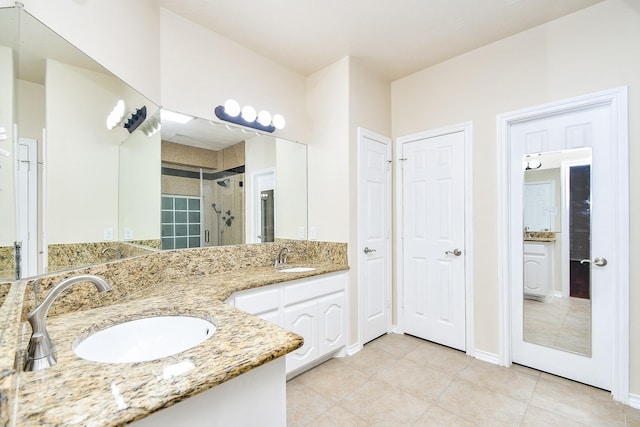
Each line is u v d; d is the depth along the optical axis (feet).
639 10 6.04
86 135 4.61
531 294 7.58
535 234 7.52
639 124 6.03
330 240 8.96
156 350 3.88
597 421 5.58
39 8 3.92
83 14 4.54
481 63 8.19
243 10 6.68
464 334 8.48
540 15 6.87
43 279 3.67
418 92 9.55
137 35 5.73
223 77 7.68
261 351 2.76
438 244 9.07
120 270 4.84
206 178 7.38
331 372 7.47
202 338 3.78
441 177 9.03
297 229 9.42
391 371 7.50
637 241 6.04
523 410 5.94
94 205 4.75
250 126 8.15
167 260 6.52
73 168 4.39
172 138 6.70
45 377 2.32
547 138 7.36
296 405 6.15
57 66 4.10
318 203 9.32
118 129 5.24
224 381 2.38
